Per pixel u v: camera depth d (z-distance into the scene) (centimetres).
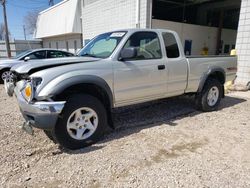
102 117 364
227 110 549
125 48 375
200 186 258
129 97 398
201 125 446
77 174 281
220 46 1853
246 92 761
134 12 1237
